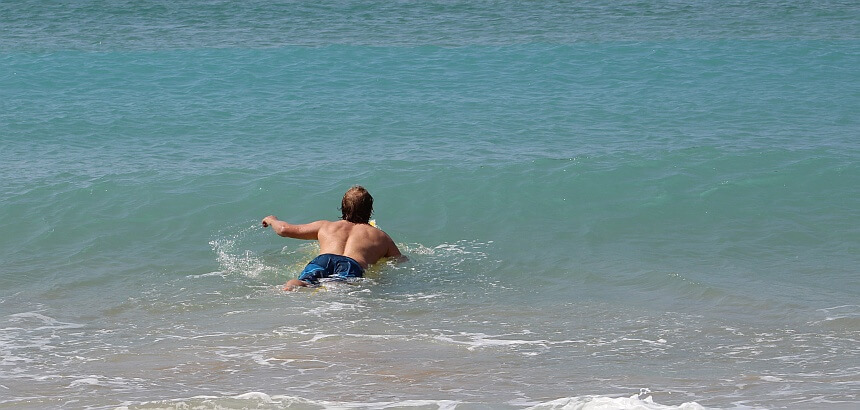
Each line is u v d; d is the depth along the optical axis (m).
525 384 14.53
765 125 38.53
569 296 20.67
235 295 20.73
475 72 50.66
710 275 21.92
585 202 28.09
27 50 56.38
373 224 23.64
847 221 26.03
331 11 75.19
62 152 34.38
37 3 79.12
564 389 14.21
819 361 15.93
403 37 61.94
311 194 28.78
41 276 22.14
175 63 52.53
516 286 21.42
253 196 28.53
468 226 26.30
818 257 23.30
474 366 15.67
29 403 13.77
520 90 46.38
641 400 13.34
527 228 26.03
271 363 15.89
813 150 33.41
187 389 14.41
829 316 18.86
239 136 37.19
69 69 50.72
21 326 18.55
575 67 51.94
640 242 24.84
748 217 26.66
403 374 15.14
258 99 44.22
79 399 13.95
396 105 42.91
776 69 50.91
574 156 33.03
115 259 23.48
